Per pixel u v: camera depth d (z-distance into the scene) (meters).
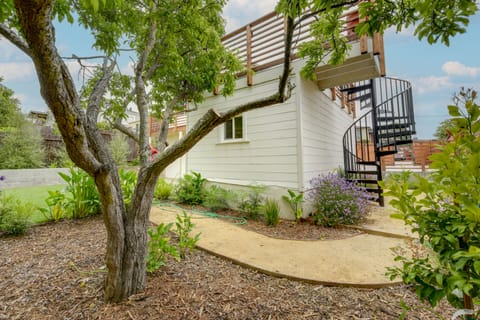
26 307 1.67
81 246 2.78
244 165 5.30
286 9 1.66
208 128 1.63
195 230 3.59
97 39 2.36
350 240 3.14
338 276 2.09
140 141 2.17
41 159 8.55
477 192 0.76
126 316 1.56
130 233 1.80
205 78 3.72
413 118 5.00
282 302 1.74
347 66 4.22
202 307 1.66
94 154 1.64
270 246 2.89
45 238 3.05
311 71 3.52
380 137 5.23
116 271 1.71
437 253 0.99
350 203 3.84
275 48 4.68
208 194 5.32
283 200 4.52
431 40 1.74
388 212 4.51
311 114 4.92
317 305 1.71
